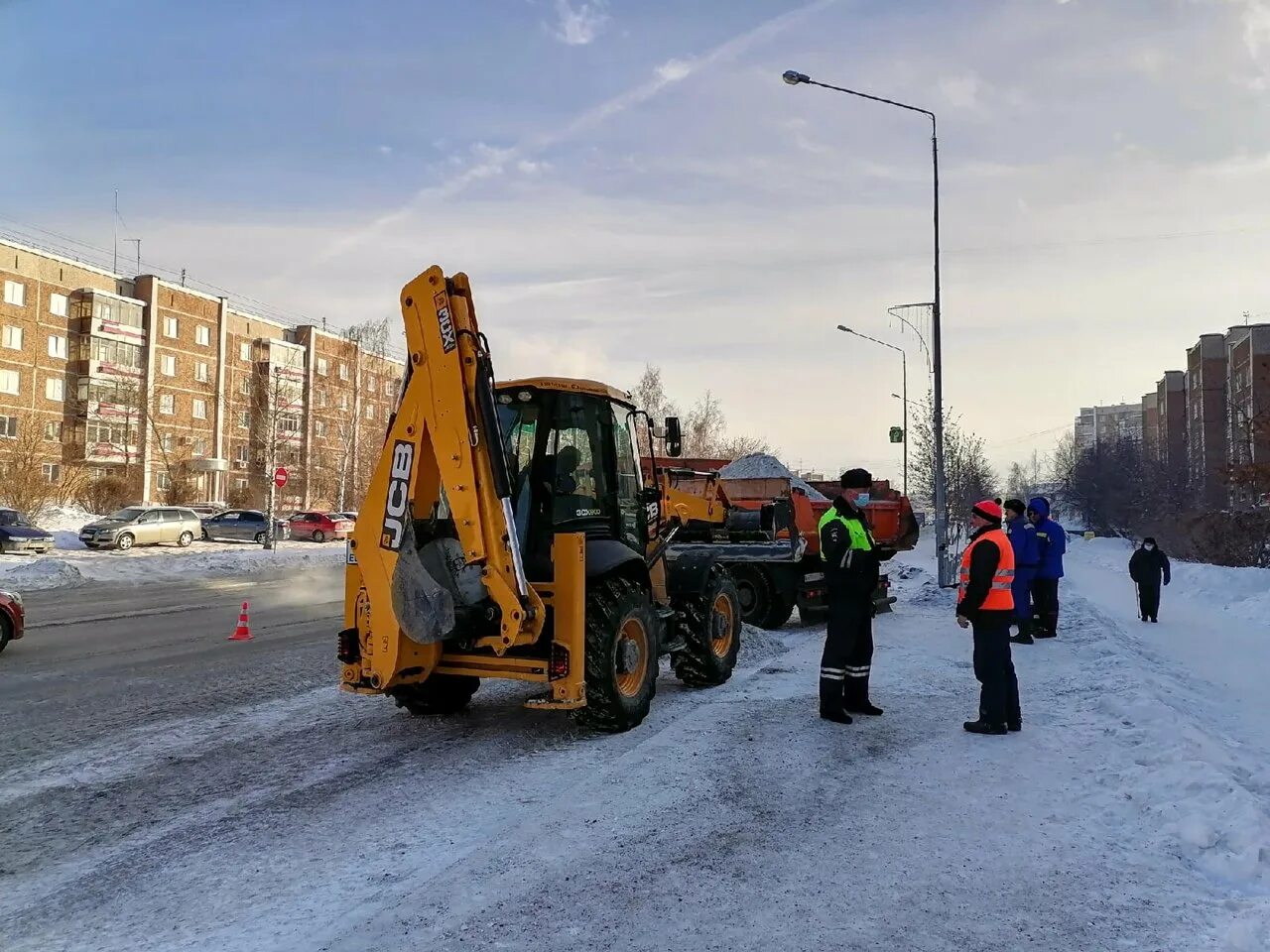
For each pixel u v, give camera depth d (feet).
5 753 21.06
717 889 13.30
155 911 12.74
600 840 15.20
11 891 13.51
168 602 56.59
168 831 15.94
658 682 29.78
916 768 19.35
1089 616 45.68
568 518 23.75
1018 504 38.42
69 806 17.31
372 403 242.17
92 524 107.96
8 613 35.47
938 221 70.13
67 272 173.47
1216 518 89.25
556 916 12.40
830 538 23.61
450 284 20.93
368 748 21.45
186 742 22.06
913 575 76.74
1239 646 41.60
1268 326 196.03
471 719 24.38
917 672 30.58
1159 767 18.47
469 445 20.57
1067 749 20.74
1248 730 24.31
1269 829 14.82
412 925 12.14
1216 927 12.03
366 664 21.59
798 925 12.16
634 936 11.83
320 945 11.62
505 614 20.59
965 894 13.12
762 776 18.71
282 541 136.98
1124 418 440.45
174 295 192.85
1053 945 11.58
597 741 21.93
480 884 13.46
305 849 15.03
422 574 20.85
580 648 21.36
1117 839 15.29
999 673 22.26
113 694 27.76
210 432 201.98
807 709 25.12
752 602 43.86
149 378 185.26
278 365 199.72
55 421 169.78
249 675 30.99
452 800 17.47
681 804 16.99
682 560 28.91
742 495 54.03
